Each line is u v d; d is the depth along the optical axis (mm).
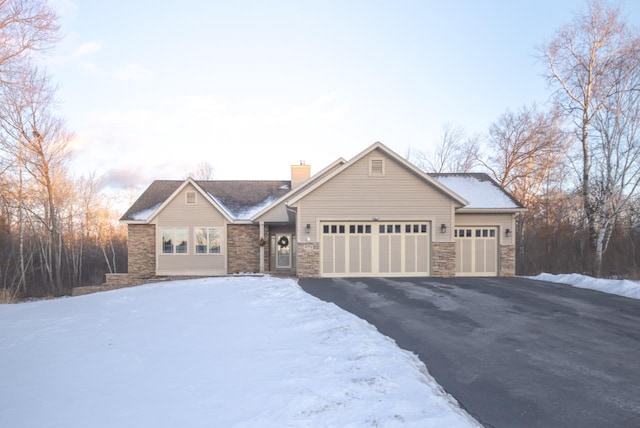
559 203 28969
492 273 19156
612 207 23234
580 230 26359
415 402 4402
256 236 22531
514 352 6715
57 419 4199
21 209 27922
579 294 12594
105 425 4027
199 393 4781
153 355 6453
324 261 17641
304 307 9953
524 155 32312
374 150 17688
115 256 39938
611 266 22062
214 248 22219
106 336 7973
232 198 24875
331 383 4953
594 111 23734
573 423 4238
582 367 5992
